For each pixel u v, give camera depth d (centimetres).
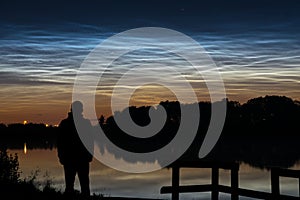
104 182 2703
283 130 7581
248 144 8681
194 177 3116
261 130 7994
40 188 1129
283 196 927
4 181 1024
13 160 1115
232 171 1068
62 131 969
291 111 6894
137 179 2981
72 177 980
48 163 3494
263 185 2703
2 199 938
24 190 1015
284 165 3994
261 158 4922
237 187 1059
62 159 973
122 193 2117
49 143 9156
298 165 4006
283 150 6838
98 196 1014
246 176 3225
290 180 3244
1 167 1080
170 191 1071
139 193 2150
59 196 985
